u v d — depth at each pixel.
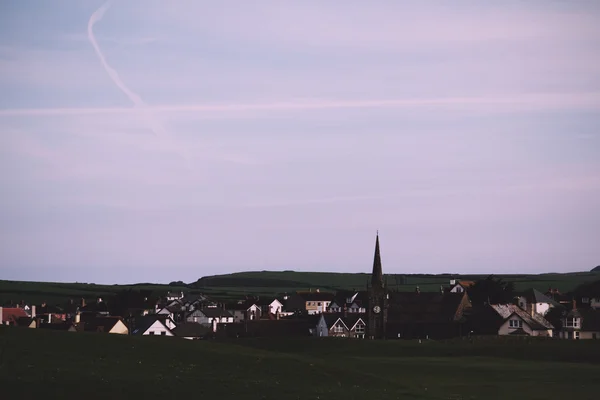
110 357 99.88
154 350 105.56
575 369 128.12
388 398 93.88
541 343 167.00
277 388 92.69
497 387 108.75
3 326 111.69
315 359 113.56
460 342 177.88
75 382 87.44
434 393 100.88
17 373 88.56
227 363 102.56
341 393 93.38
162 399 85.31
